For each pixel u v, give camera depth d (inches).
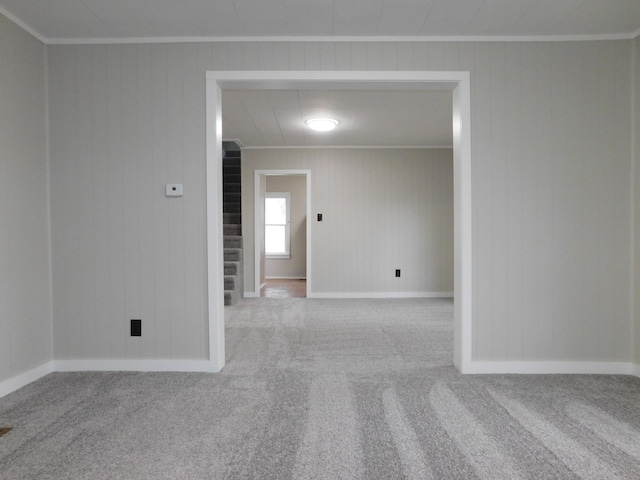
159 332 104.1
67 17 91.7
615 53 101.0
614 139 101.6
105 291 104.2
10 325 91.1
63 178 103.6
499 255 102.5
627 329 102.3
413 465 61.1
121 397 86.7
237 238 226.5
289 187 346.0
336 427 73.0
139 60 102.3
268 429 72.3
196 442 67.7
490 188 102.3
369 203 229.9
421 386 93.0
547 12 90.1
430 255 231.5
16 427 73.2
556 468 60.3
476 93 101.9
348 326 156.3
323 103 149.9
